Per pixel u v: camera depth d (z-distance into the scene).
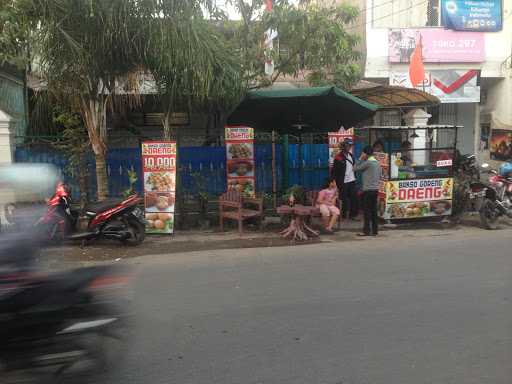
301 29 11.17
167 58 8.63
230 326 4.95
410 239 9.15
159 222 9.77
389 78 16.73
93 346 3.58
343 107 10.77
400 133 11.52
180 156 11.44
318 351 4.36
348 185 11.23
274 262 7.49
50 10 8.17
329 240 9.18
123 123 15.16
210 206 10.82
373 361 4.16
